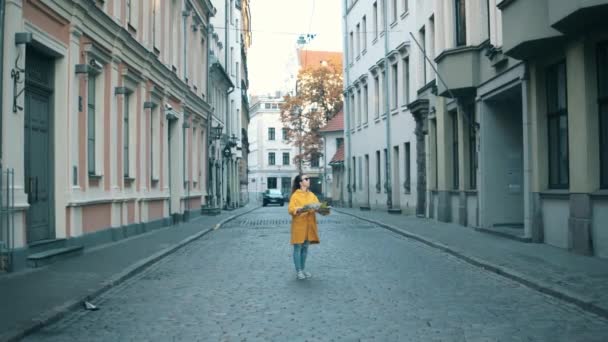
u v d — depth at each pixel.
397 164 31.59
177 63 25.77
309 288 9.56
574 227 12.37
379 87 34.62
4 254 10.48
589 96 11.82
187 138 28.45
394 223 22.69
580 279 9.40
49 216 12.88
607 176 11.68
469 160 19.95
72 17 13.33
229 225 24.91
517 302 8.31
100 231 15.45
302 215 10.50
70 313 7.84
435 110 23.20
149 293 9.34
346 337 6.52
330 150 57.91
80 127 14.04
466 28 18.41
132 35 18.47
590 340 6.33
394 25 30.75
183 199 26.77
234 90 49.75
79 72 13.69
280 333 6.73
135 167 18.97
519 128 17.98
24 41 10.84
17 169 10.91
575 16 10.94
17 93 10.90
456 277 10.53
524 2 12.70
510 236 15.41
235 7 51.66
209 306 8.28
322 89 61.62
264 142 99.00
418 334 6.64
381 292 9.16
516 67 14.95
